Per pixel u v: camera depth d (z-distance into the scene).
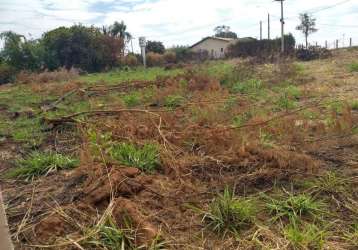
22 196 3.61
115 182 3.45
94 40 29.86
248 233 2.87
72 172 4.18
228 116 6.50
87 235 2.74
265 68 15.50
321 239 2.70
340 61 19.20
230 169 4.07
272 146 4.57
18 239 2.82
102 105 8.47
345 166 4.11
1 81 23.52
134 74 20.06
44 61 27.80
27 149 5.34
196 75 12.10
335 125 5.33
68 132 6.11
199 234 2.87
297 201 3.19
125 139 4.90
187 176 3.86
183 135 5.03
